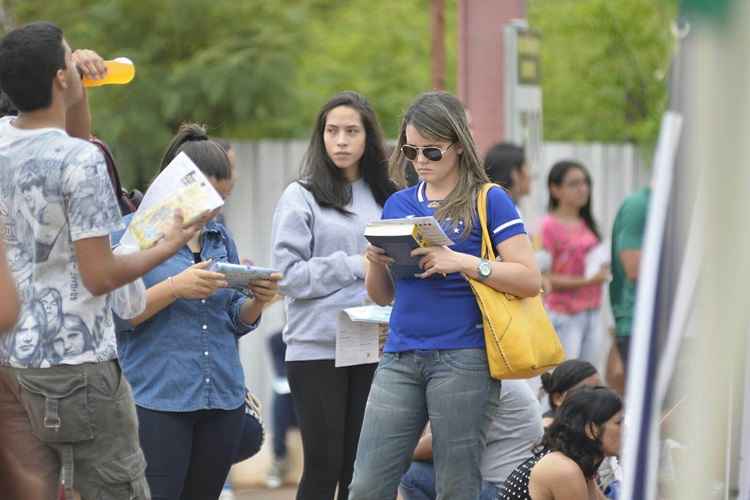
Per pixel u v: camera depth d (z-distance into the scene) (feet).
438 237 44.80
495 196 46.57
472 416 46.09
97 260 39.70
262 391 95.45
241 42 104.68
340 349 54.75
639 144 125.08
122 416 41.65
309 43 111.34
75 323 40.19
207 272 48.01
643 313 26.16
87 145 40.16
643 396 26.45
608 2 136.15
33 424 40.55
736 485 35.37
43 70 40.34
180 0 102.63
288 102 106.11
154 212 42.11
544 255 85.15
